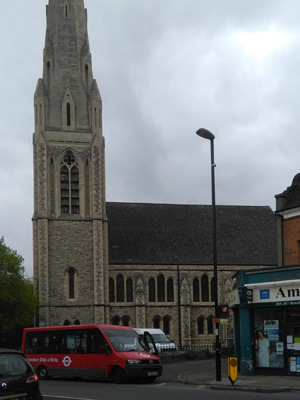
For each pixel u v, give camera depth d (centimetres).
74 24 8969
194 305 8838
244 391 2944
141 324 8519
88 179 8600
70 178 8544
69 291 8306
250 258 9138
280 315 3569
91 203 8494
